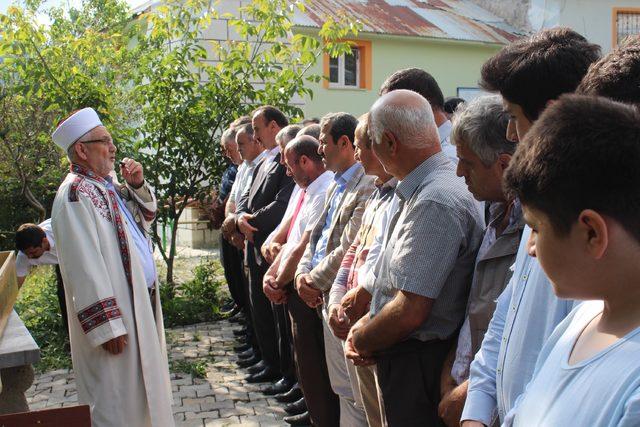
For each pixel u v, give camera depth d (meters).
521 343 1.60
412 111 2.49
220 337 6.23
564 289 1.13
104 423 3.39
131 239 3.54
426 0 16.02
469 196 2.41
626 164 1.03
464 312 2.42
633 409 0.96
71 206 3.39
